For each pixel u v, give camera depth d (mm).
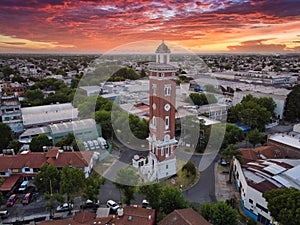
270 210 40281
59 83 152875
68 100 117812
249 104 97375
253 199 47844
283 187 47531
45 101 117188
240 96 115750
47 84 154500
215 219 41219
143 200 50750
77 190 50156
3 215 47844
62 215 48469
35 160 60312
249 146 81750
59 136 78750
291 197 39094
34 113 98312
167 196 45656
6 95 108812
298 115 106500
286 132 90688
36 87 149500
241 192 53438
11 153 68188
